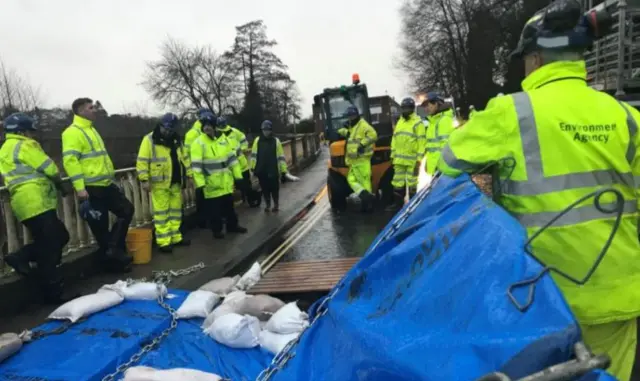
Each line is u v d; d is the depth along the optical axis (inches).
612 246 79.4
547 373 55.9
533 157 81.4
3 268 226.2
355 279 96.7
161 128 311.7
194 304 192.4
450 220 85.4
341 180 464.1
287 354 112.6
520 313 63.2
